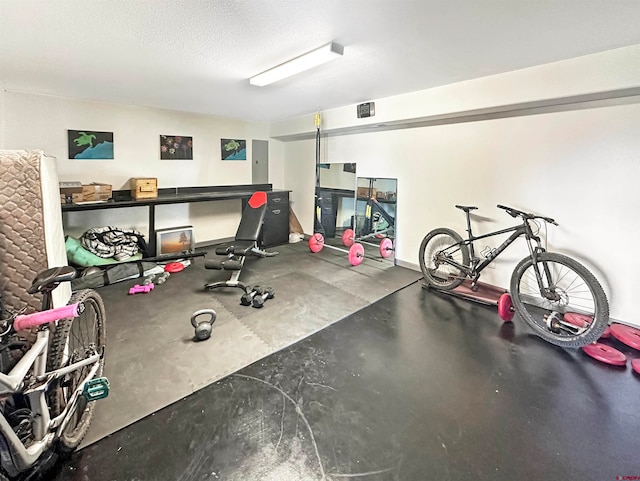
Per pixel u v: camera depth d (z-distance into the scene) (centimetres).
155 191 436
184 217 506
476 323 284
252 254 446
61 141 384
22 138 359
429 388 198
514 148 319
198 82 312
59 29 193
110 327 262
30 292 114
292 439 159
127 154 437
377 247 466
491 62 254
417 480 138
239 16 178
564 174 289
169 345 238
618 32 197
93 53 234
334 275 403
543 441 159
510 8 169
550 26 190
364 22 185
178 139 482
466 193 364
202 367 214
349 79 302
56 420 125
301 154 590
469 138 354
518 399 189
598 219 274
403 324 280
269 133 592
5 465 107
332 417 173
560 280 300
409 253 433
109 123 417
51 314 111
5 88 338
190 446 153
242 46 221
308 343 247
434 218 399
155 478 137
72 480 134
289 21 184
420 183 409
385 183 450
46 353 127
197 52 231
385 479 138
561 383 204
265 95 369
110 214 430
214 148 523
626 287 266
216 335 254
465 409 181
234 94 364
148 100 401
